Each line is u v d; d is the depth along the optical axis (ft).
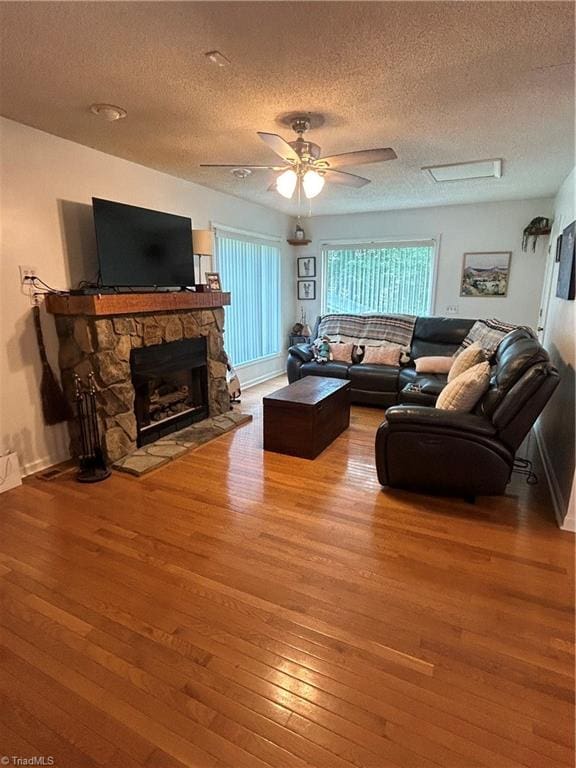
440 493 9.04
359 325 17.95
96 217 10.00
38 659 5.10
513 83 7.20
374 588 6.30
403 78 7.02
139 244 11.20
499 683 4.78
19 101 7.89
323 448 11.68
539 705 4.54
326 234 21.26
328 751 4.09
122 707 4.51
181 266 12.71
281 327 21.68
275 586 6.34
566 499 7.98
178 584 6.38
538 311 17.51
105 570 6.69
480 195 16.11
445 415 8.39
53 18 5.37
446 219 18.45
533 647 5.26
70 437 10.80
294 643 5.33
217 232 15.76
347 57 6.36
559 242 12.64
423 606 5.94
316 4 5.11
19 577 6.53
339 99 7.81
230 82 7.16
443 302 19.17
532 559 6.96
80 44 6.00
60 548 7.24
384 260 20.21
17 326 9.43
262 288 19.57
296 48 6.12
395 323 17.26
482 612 5.83
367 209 19.26
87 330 9.79
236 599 6.08
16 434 9.64
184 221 12.69
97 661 5.07
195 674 4.90
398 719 4.39
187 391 13.70
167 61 6.47
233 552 7.14
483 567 6.76
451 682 4.80
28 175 9.30
